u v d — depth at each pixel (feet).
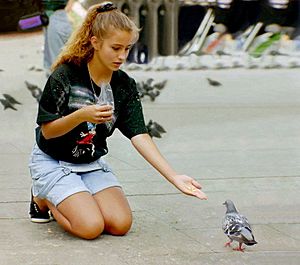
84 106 19.58
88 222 19.56
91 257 18.53
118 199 20.42
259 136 35.94
